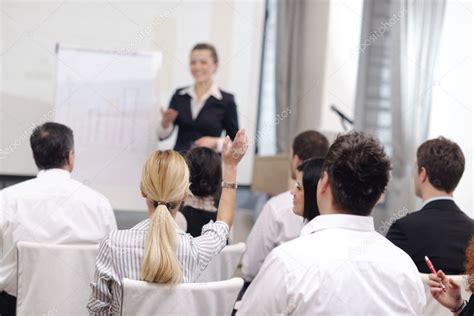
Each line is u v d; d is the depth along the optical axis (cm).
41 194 217
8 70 457
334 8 489
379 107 432
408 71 392
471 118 346
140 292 149
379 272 133
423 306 139
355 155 135
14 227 213
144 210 373
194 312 155
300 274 131
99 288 156
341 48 489
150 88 375
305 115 521
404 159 391
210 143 375
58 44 366
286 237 230
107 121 369
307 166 177
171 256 150
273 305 132
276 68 526
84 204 219
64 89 365
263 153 525
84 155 365
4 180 457
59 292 198
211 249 163
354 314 131
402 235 196
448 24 365
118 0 477
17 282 200
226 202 174
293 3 524
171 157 157
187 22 495
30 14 460
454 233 193
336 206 139
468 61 350
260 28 516
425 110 379
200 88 403
